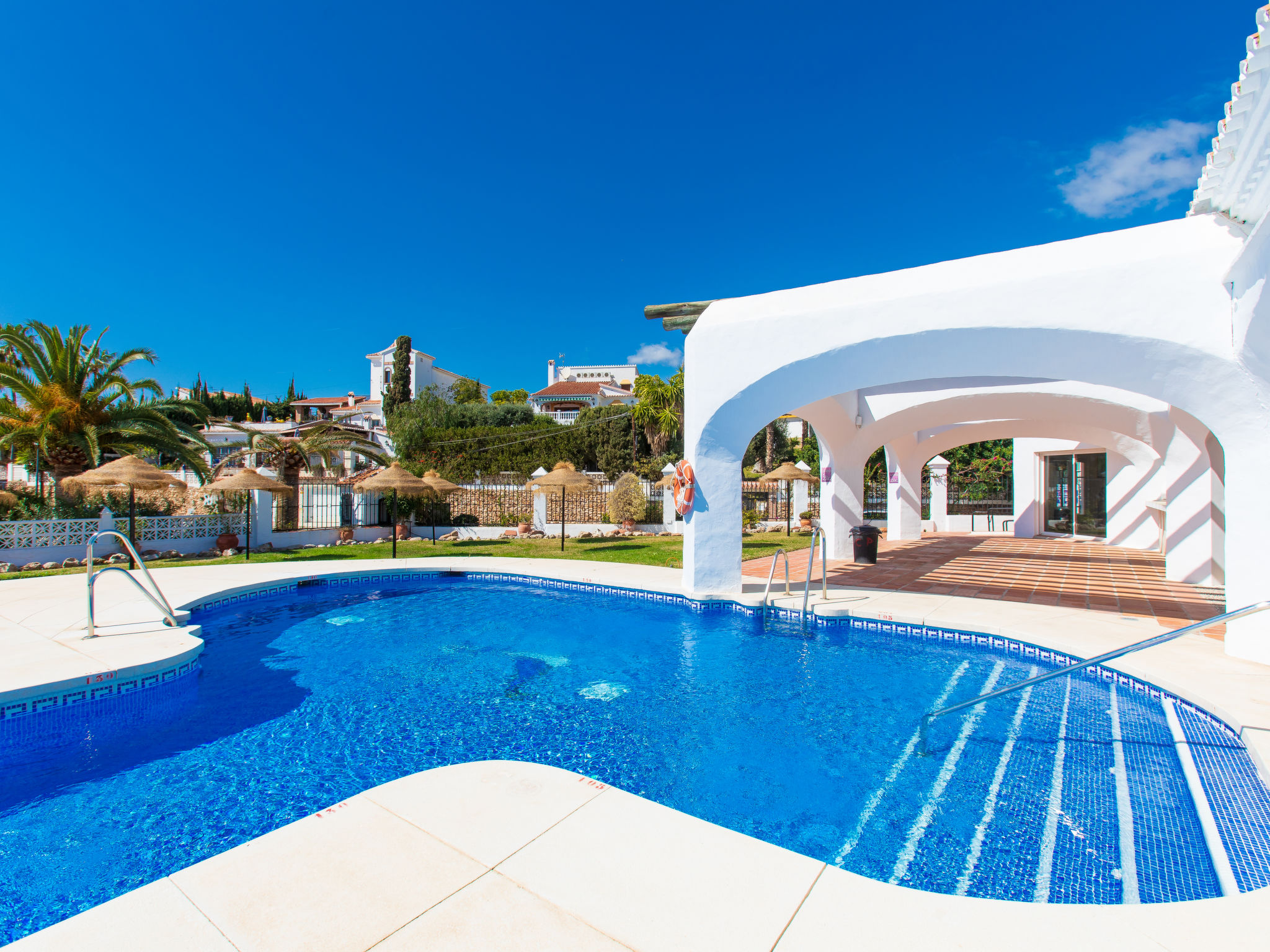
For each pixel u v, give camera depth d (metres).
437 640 8.48
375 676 6.93
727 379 9.66
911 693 6.27
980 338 7.42
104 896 3.15
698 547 10.38
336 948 2.07
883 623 8.77
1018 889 3.12
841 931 2.22
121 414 16.55
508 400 66.69
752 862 2.67
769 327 9.17
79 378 16.20
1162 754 4.68
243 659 7.58
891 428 14.80
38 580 11.53
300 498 20.44
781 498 28.52
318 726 5.52
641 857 2.70
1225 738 4.64
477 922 2.22
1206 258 5.98
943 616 8.49
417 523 22.61
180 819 3.95
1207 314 5.95
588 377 84.50
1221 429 6.16
